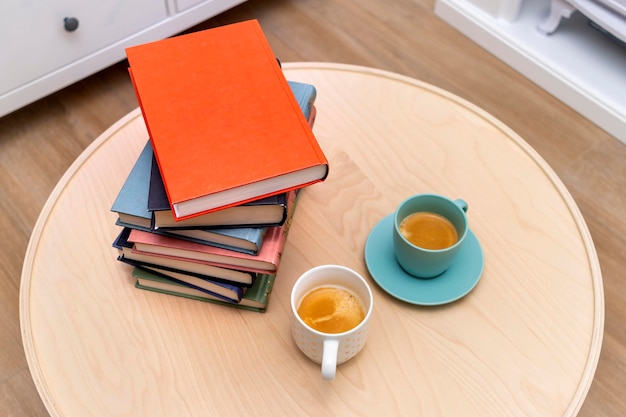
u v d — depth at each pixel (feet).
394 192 3.39
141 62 2.99
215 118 2.81
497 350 2.84
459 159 3.53
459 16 6.58
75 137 5.68
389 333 2.89
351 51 6.44
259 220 2.77
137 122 3.64
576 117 5.98
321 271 2.75
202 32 3.14
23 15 4.93
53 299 2.98
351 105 3.76
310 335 2.56
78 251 3.14
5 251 4.93
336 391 2.72
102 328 2.89
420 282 3.03
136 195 2.77
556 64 6.03
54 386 2.72
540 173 3.48
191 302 3.00
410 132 3.65
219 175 2.62
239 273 2.85
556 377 2.76
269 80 2.97
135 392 2.71
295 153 2.71
